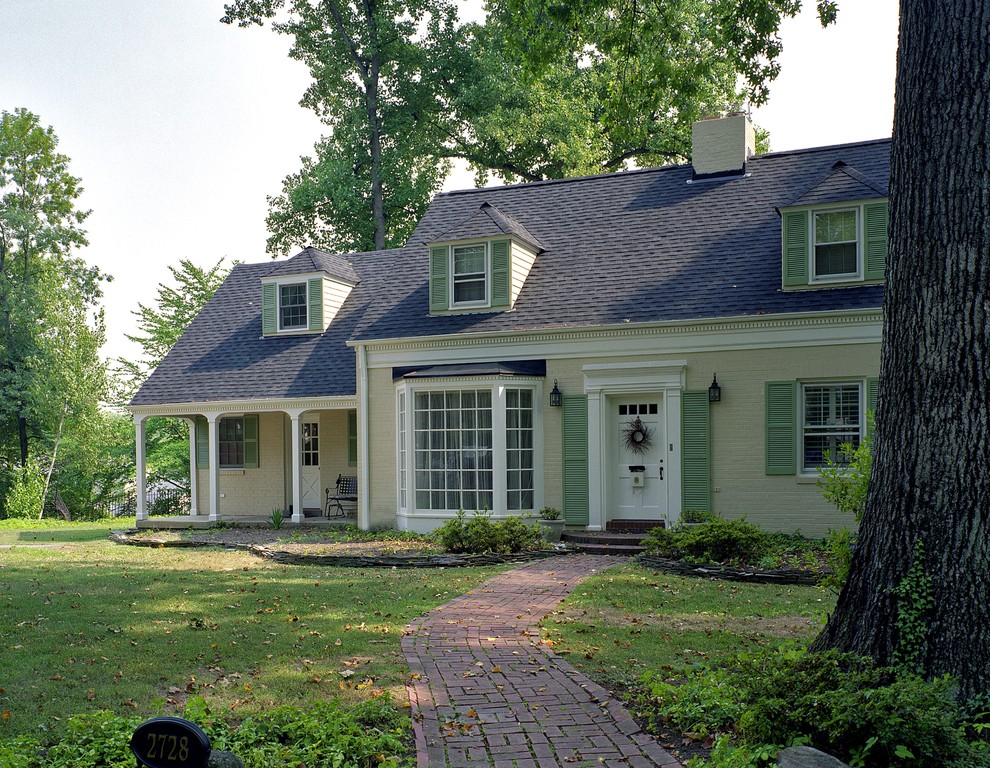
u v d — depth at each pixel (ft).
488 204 60.80
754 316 48.37
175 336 118.83
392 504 58.03
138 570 42.86
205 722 17.95
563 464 52.90
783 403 48.19
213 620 29.66
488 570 41.55
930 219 19.15
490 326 54.90
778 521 48.16
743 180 58.90
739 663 19.94
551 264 58.23
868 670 17.57
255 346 70.59
